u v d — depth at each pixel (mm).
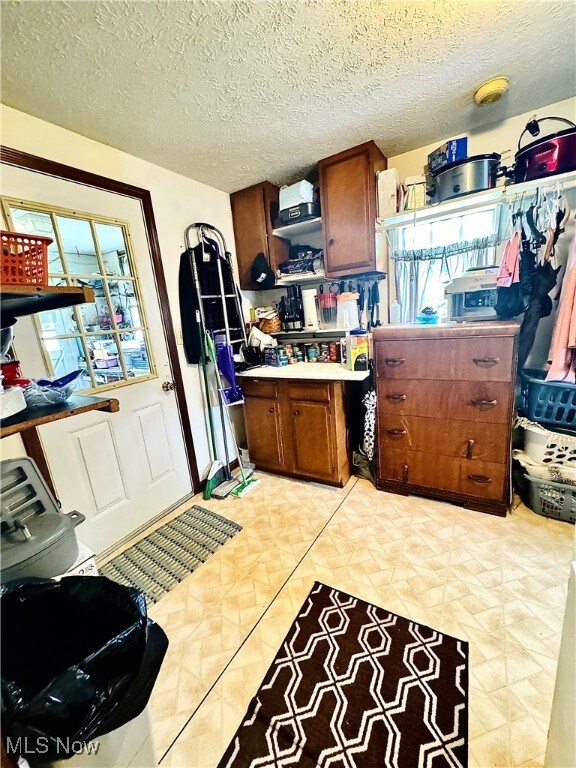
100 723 640
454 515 1860
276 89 1392
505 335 1617
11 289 700
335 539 1747
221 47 1138
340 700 1025
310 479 2391
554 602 1291
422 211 1830
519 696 999
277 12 1017
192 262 2176
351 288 2426
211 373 2447
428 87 1468
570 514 1699
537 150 1515
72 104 1369
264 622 1306
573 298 1524
